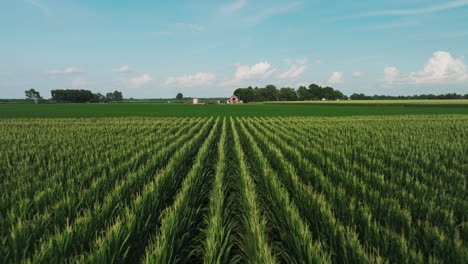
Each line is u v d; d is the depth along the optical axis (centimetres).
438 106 7425
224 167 857
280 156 970
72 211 496
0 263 332
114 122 2914
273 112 5753
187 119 3700
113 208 502
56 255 330
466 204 493
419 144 1227
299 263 363
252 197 543
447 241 370
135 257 385
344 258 350
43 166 870
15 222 434
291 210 461
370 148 1163
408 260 329
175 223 418
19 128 2217
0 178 735
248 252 401
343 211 496
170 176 720
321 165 891
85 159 942
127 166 854
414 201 519
